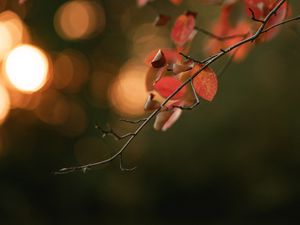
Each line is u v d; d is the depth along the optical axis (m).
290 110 14.62
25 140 17.53
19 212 14.83
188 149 15.56
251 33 2.35
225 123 15.03
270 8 1.94
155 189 16.58
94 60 19.81
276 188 14.92
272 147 14.94
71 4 18.95
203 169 15.75
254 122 14.90
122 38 20.45
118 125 18.61
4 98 17.41
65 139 18.34
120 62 20.31
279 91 14.44
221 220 16.38
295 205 15.10
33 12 17.83
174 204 16.89
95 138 18.83
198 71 1.63
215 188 16.08
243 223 15.80
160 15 2.19
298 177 14.93
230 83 14.77
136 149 16.20
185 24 2.01
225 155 15.33
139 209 17.09
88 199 17.11
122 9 20.42
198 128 15.27
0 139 17.16
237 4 2.42
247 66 14.39
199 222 16.67
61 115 18.62
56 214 17.02
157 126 1.84
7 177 16.75
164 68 1.73
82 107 19.28
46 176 17.22
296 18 1.72
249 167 15.24
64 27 18.81
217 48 2.44
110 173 16.62
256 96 14.66
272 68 14.04
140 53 20.52
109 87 19.98
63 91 18.95
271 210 15.38
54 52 18.56
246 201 15.67
